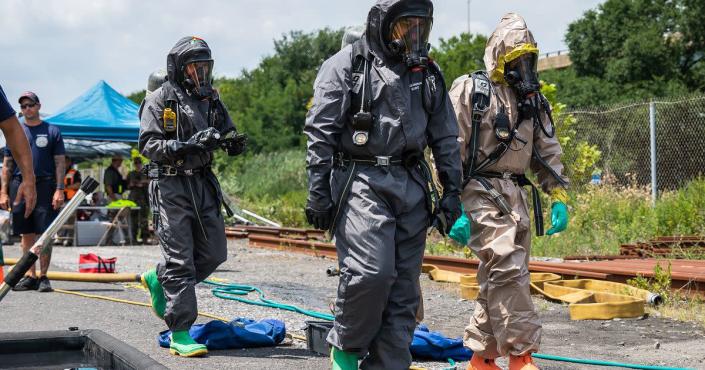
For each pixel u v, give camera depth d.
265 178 34.22
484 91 4.65
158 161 5.79
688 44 48.41
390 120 4.16
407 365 4.25
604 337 6.50
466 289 8.77
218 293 8.89
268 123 64.44
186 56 5.80
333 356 4.31
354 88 4.20
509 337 4.54
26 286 9.16
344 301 4.13
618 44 49.47
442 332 6.86
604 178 17.52
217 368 5.19
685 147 19.70
